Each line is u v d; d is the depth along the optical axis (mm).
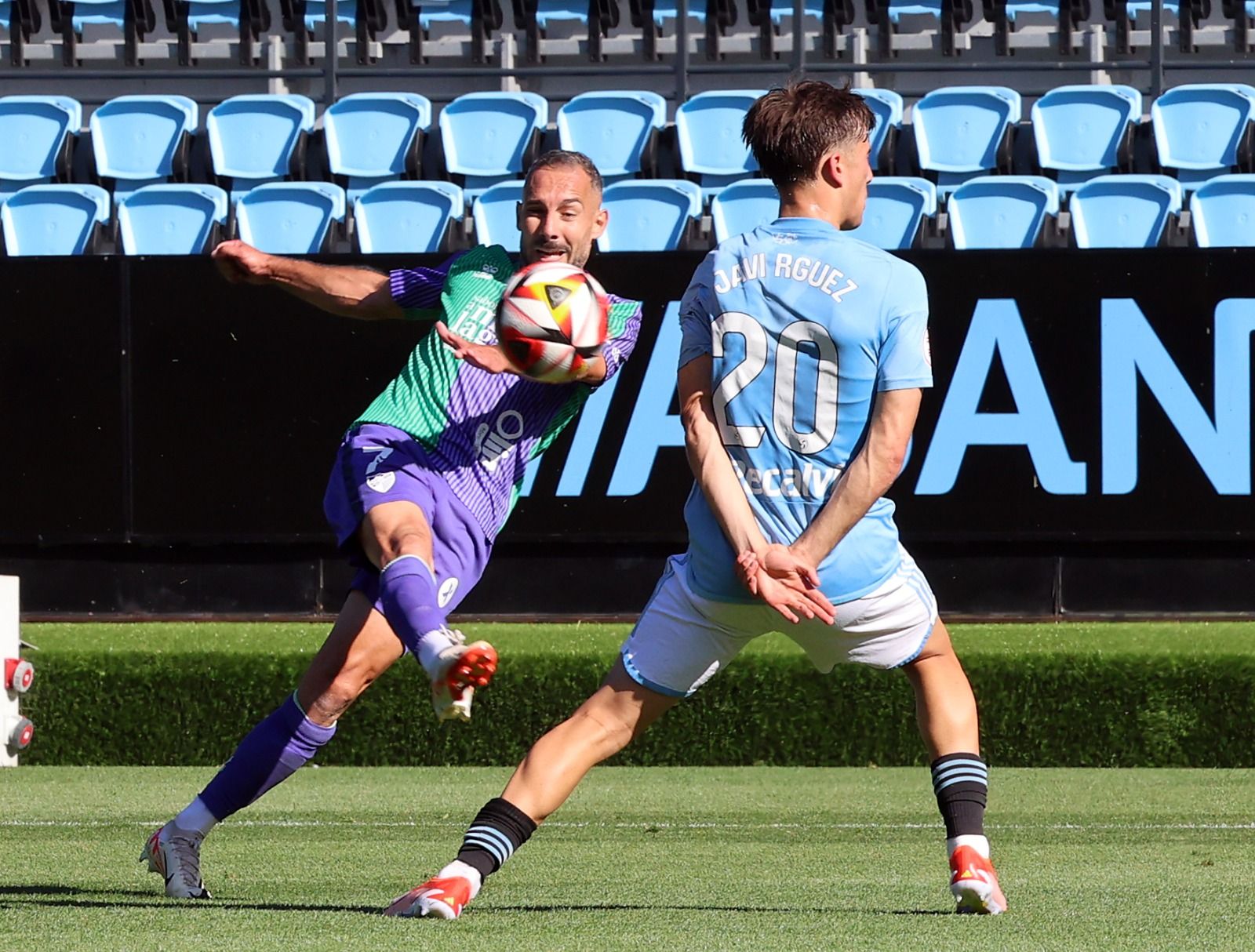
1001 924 12000
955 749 12430
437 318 14312
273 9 46312
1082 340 32375
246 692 29031
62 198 40906
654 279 33125
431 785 25578
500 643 29422
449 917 11945
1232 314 32031
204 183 43562
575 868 16500
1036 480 32438
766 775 27000
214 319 34000
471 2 45812
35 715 29172
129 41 45844
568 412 14117
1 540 34250
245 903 13328
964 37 44562
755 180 40906
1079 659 28188
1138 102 41406
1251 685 27844
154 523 34031
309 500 33844
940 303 32656
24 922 11922
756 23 44469
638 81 45625
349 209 42062
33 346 34188
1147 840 19141
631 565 33969
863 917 12375
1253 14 43625
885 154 41406
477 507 13625
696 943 10922
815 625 11977
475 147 42594
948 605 33250
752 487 11805
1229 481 32062
